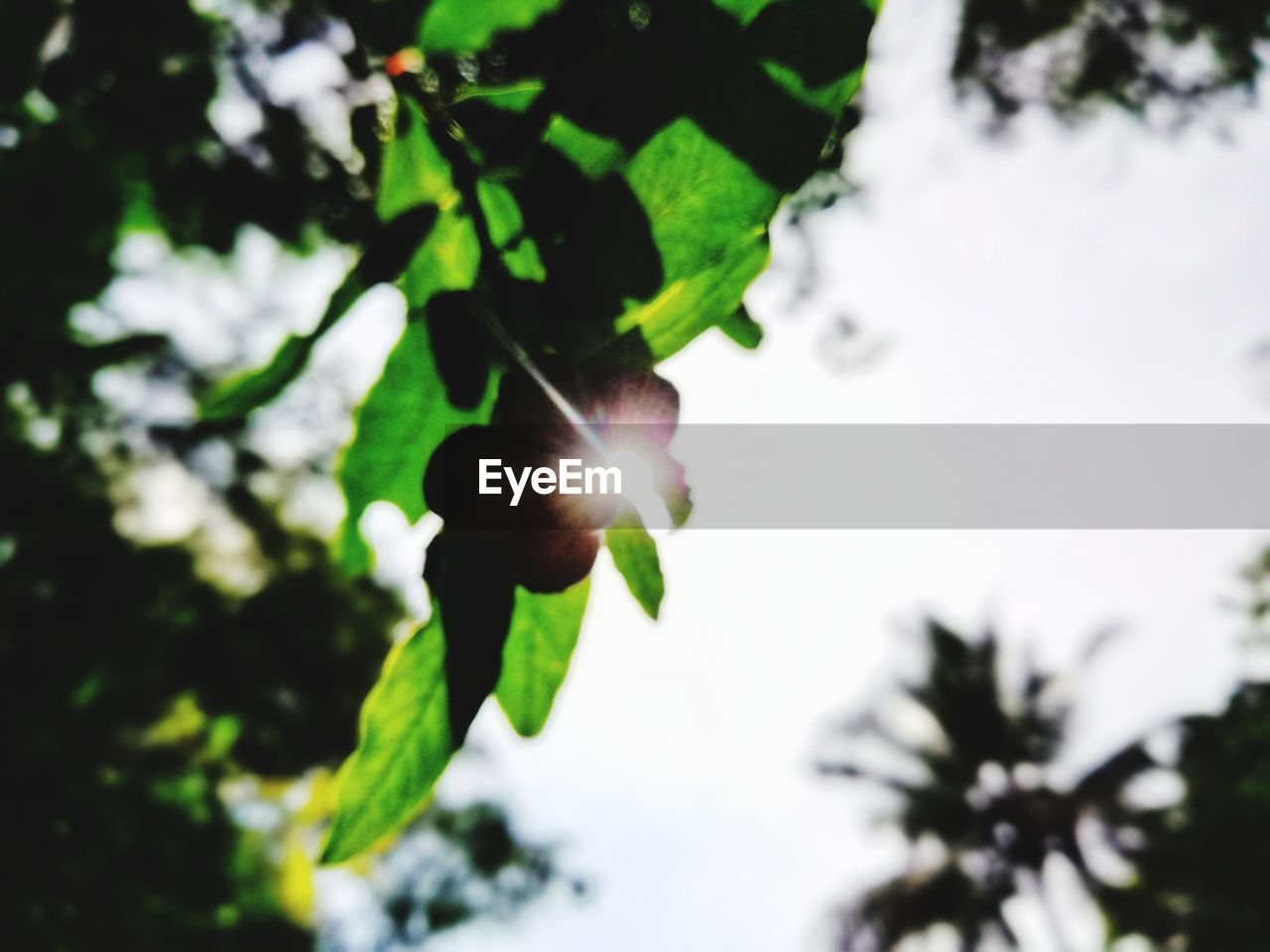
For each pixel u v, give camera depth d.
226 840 5.10
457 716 0.68
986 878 25.06
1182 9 4.96
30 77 1.61
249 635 5.80
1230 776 16.33
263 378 0.82
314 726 5.99
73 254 2.22
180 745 5.25
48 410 3.56
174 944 4.75
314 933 5.72
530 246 0.75
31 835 4.27
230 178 2.05
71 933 4.35
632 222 0.74
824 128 0.73
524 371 0.73
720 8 0.75
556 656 0.72
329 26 1.87
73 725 4.43
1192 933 17.38
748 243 0.79
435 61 0.82
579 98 0.77
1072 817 23.42
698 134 0.74
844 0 0.73
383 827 0.67
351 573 0.79
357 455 0.75
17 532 4.25
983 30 5.02
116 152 1.98
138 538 5.20
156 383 5.29
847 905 24.83
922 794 26.38
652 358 0.76
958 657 26.80
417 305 0.76
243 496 6.12
